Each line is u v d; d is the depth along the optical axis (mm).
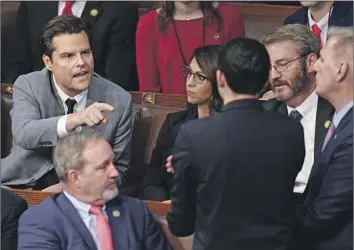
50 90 14102
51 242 11555
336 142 10867
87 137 11773
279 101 13617
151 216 12305
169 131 14344
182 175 10336
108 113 14016
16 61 18828
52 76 14172
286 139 10250
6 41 18781
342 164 10719
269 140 10195
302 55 12867
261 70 10250
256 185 10164
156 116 15086
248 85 10258
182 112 14430
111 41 18391
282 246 10391
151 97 15562
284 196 10344
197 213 10500
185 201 10484
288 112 13461
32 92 14070
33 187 14141
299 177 13258
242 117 10234
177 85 17578
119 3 18547
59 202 11859
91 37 18281
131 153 14930
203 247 10375
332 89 11047
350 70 10906
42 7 18766
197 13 17578
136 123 15086
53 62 13719
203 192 10273
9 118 15445
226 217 10258
